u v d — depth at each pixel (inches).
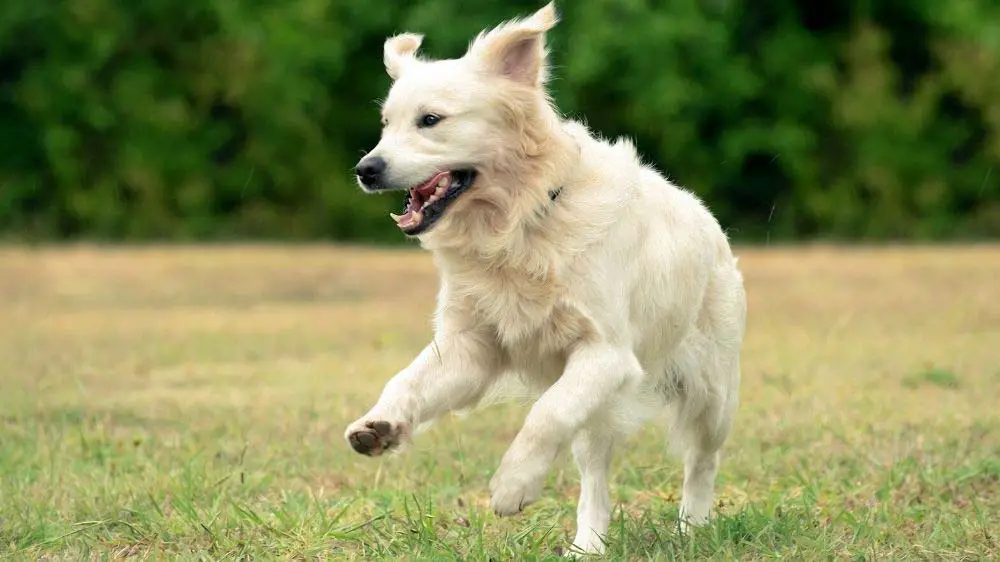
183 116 1171.3
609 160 257.3
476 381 253.9
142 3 1171.9
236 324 649.0
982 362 499.2
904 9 1209.4
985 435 365.1
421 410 244.4
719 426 288.2
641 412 258.5
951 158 1209.4
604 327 246.8
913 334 587.5
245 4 1189.1
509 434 384.8
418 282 837.8
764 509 276.8
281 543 253.4
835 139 1202.6
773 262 956.0
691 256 273.3
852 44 1197.1
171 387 467.8
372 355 543.5
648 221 263.9
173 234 1175.0
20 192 1175.6
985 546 244.4
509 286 249.1
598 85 1178.0
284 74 1171.3
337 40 1187.3
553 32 1167.0
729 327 286.4
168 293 788.0
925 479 306.2
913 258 984.9
